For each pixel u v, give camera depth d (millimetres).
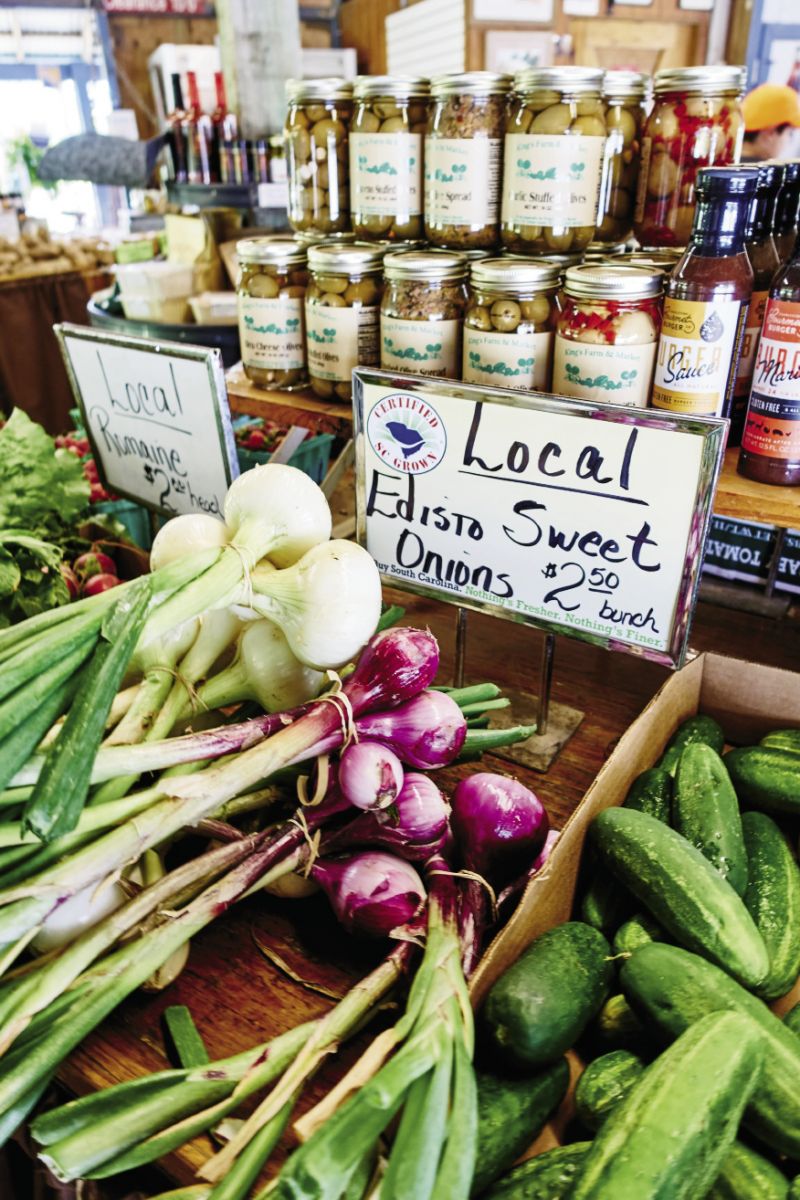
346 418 1239
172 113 2807
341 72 5016
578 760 1067
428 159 1183
